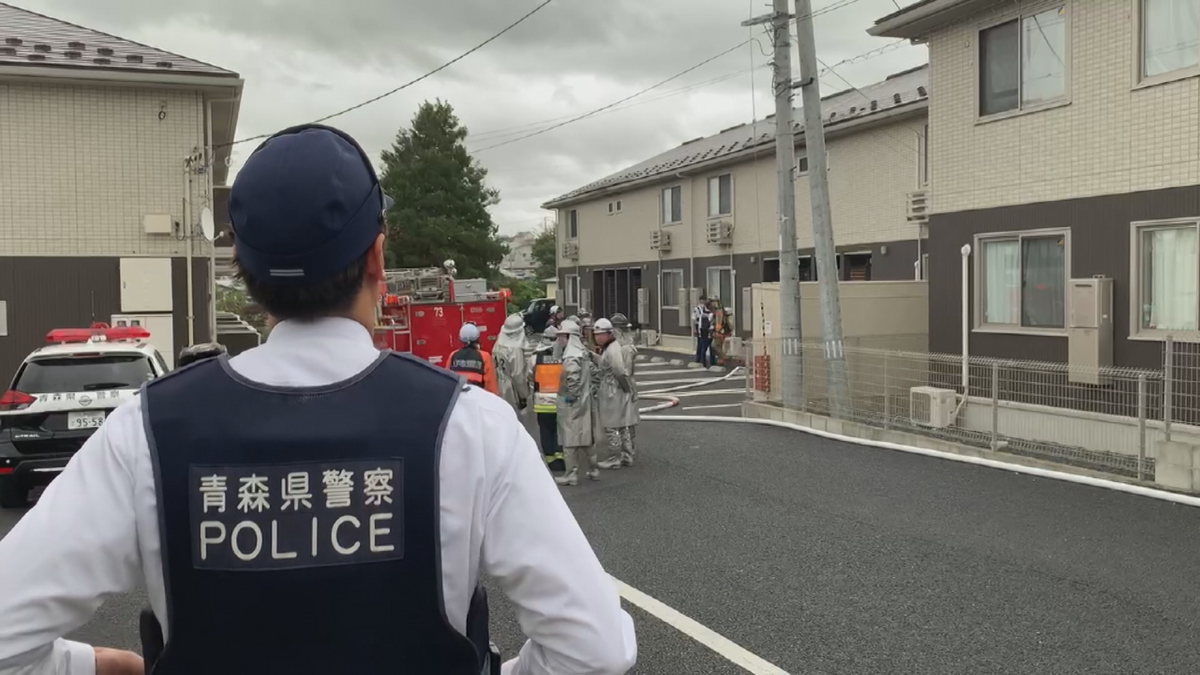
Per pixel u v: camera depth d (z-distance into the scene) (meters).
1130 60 11.32
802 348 13.47
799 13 13.00
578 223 33.84
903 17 13.94
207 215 15.26
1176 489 8.22
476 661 1.37
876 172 19.75
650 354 25.97
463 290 18.53
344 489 1.31
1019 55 12.84
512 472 1.38
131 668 1.51
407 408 1.36
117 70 15.26
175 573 1.29
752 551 6.64
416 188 44.16
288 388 1.35
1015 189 12.95
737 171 24.66
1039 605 5.37
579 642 1.32
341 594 1.29
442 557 1.32
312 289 1.39
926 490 8.55
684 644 4.89
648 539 7.04
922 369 13.28
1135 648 4.70
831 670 4.51
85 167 15.63
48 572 1.24
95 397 8.45
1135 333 11.34
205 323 16.25
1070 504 7.87
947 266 14.15
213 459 1.31
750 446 11.20
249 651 1.29
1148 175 11.15
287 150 1.40
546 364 10.02
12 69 14.80
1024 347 12.84
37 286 15.52
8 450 8.26
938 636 4.92
